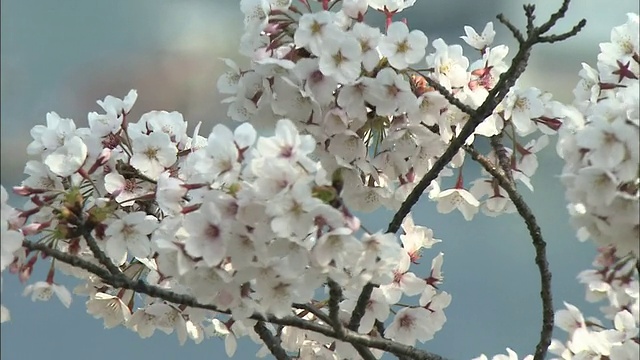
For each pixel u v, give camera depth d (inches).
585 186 181.2
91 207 186.1
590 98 185.9
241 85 186.1
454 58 186.5
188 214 182.4
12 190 185.9
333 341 189.8
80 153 185.9
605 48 186.1
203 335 189.5
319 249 182.1
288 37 186.5
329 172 186.2
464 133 185.6
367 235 182.7
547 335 187.8
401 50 184.9
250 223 181.9
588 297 188.4
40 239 186.7
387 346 186.4
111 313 188.7
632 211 181.3
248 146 182.2
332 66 184.5
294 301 183.3
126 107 188.1
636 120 181.2
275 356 188.1
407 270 188.4
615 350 186.4
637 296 186.1
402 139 186.5
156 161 187.0
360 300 186.5
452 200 189.9
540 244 187.3
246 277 182.9
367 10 186.9
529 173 189.2
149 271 188.5
